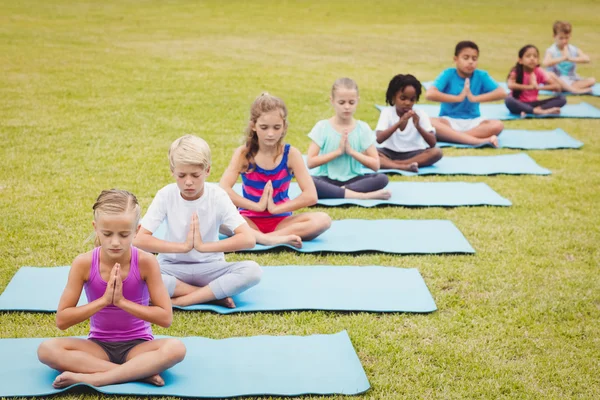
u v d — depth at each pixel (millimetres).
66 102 8984
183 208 4176
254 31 16391
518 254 5090
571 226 5629
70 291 3299
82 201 5699
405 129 7090
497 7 23672
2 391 3234
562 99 9484
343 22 18703
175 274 4223
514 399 3398
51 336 3783
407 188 6469
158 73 11125
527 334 4004
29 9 18344
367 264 4879
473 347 3842
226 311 4105
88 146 7195
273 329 3957
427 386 3482
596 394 3463
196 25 16969
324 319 4086
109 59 12141
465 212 5910
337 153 6055
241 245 4164
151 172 6461
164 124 8148
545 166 7227
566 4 25062
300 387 3375
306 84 10727
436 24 19000
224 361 3574
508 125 8875
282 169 5184
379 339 3896
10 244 4887
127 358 3377
